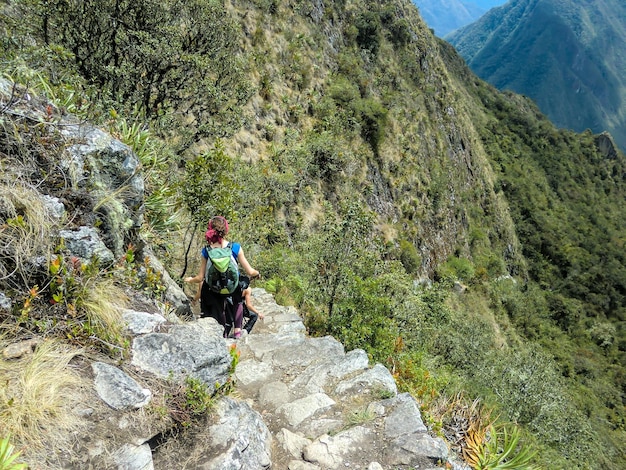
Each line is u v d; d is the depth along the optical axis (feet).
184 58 30.01
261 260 33.83
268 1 86.17
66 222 9.68
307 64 92.43
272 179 62.90
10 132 9.62
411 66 141.69
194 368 9.12
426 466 9.70
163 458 7.75
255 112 71.05
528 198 238.27
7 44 23.89
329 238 31.96
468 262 141.08
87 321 8.71
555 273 221.05
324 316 27.89
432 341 47.78
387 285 33.19
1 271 8.16
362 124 99.09
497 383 48.52
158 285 12.39
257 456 8.80
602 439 94.38
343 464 9.59
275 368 14.23
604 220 279.28
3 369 7.14
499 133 282.15
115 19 28.35
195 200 21.59
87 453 6.75
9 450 5.75
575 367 144.15
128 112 27.48
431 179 129.18
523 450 12.06
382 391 12.32
